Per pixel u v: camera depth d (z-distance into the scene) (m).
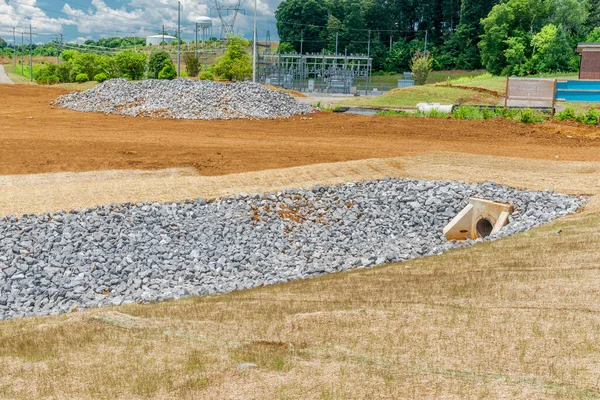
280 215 17.09
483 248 13.37
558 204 16.70
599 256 11.64
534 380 7.02
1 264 13.22
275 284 12.59
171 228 15.59
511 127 29.75
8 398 7.16
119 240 14.69
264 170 19.83
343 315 9.28
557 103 42.66
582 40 88.38
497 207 16.55
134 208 16.20
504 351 7.76
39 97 38.94
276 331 8.80
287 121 32.03
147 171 19.70
